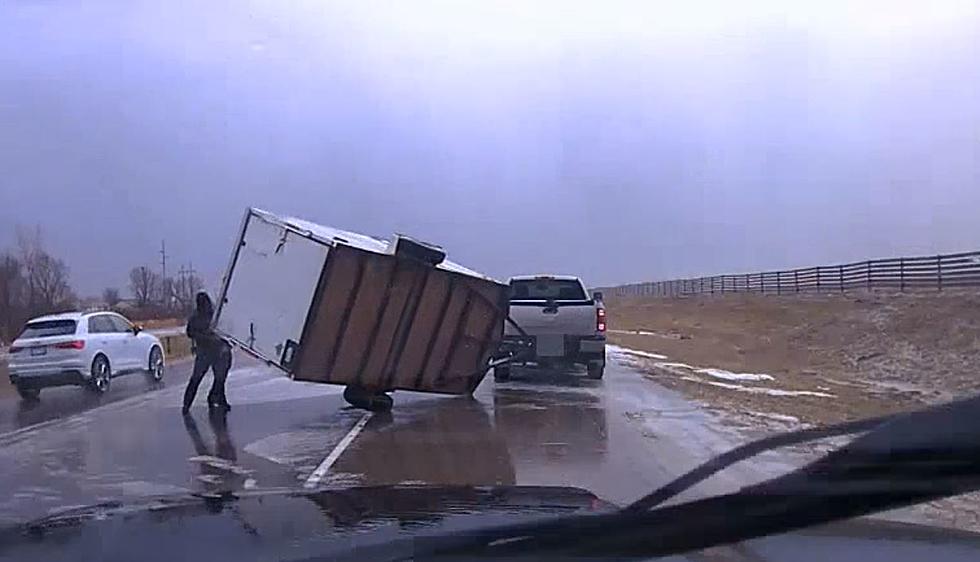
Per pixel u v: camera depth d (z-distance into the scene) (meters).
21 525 4.50
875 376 23.22
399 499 4.93
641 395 18.53
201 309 17.38
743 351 32.12
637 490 9.38
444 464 11.23
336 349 15.58
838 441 6.55
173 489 10.08
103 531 4.13
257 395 20.25
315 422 15.49
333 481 10.27
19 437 14.52
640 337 41.62
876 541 4.25
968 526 7.13
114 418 16.77
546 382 21.19
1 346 42.19
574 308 20.58
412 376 16.80
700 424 14.36
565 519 3.94
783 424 14.25
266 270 15.55
